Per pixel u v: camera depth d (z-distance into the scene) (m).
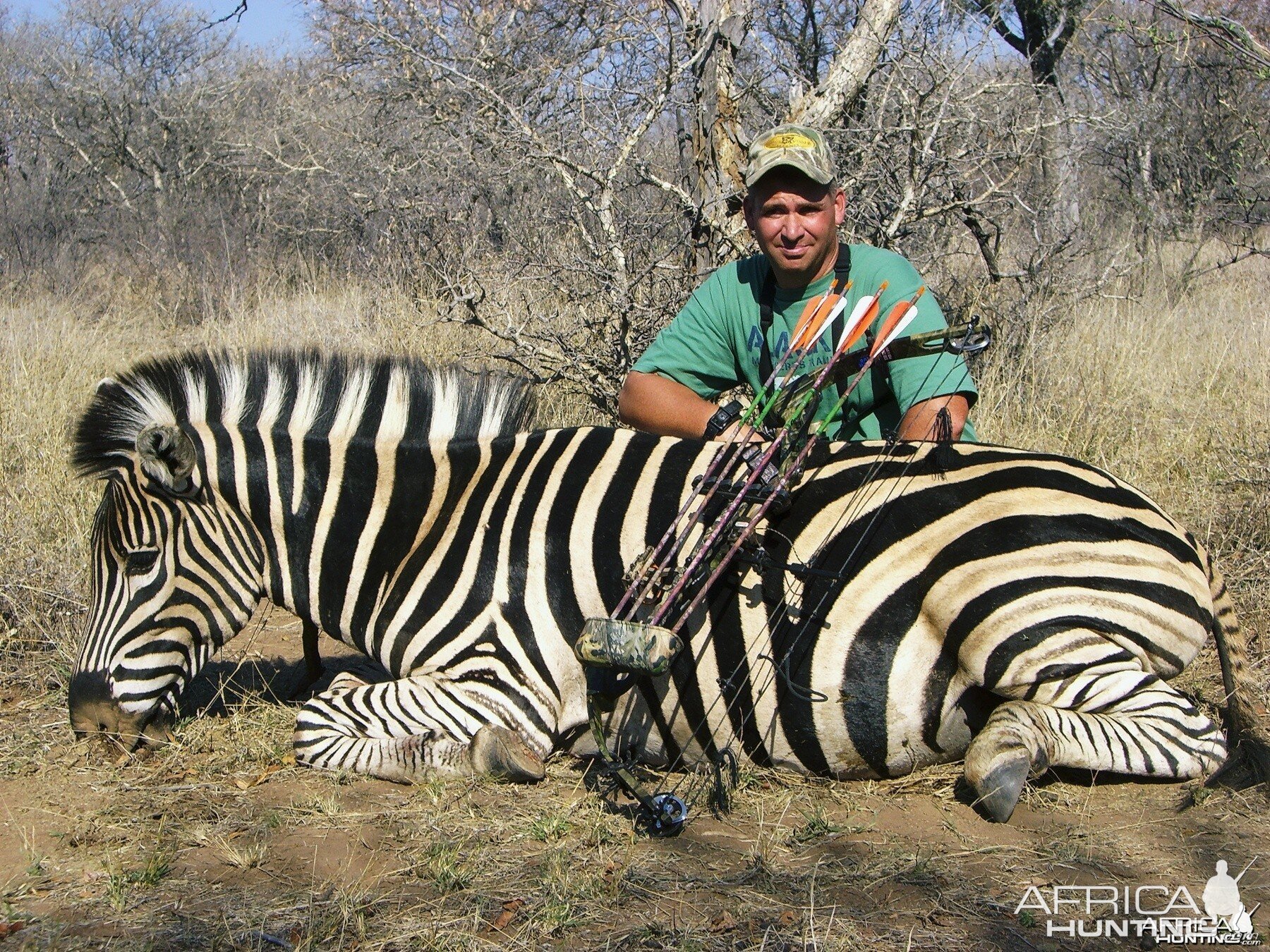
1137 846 3.00
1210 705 3.77
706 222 5.98
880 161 6.23
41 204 14.19
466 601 3.45
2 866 3.04
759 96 7.08
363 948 2.66
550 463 3.53
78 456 3.65
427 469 3.63
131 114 16.98
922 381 3.56
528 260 6.54
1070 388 6.93
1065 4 10.41
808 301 3.74
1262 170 11.95
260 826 3.18
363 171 11.59
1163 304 9.22
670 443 3.49
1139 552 3.21
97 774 3.54
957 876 2.89
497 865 2.98
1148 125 11.20
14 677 4.26
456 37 8.79
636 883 2.88
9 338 8.37
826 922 2.70
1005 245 8.34
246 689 4.19
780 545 3.27
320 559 3.68
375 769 3.45
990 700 3.27
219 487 3.65
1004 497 3.24
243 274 11.99
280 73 20.36
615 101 6.28
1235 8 9.27
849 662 3.20
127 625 3.58
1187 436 6.36
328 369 3.77
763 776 3.38
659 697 3.33
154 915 2.80
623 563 3.34
